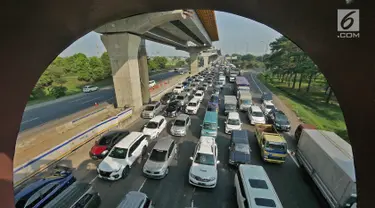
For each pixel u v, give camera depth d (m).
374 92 2.32
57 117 18.94
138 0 3.10
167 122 17.64
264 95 23.94
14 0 2.56
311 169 9.22
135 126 16.62
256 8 3.04
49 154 10.07
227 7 3.26
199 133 15.34
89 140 12.73
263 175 7.93
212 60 120.75
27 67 2.95
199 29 25.89
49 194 7.25
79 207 6.66
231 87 37.09
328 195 7.73
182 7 3.37
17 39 2.73
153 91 29.62
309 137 9.91
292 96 30.25
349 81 2.54
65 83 38.00
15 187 8.48
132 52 18.59
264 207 6.48
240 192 7.58
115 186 9.09
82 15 3.03
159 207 7.95
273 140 11.08
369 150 2.43
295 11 2.73
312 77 33.69
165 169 9.73
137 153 11.02
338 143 8.95
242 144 11.22
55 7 2.78
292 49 34.66
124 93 19.23
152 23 17.33
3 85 2.78
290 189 9.23
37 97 27.64
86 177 9.66
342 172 7.10
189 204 8.12
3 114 2.87
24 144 12.05
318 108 23.14
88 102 25.47
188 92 27.50
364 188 2.52
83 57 44.88
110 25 17.14
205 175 8.85
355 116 2.54
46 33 2.93
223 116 19.56
